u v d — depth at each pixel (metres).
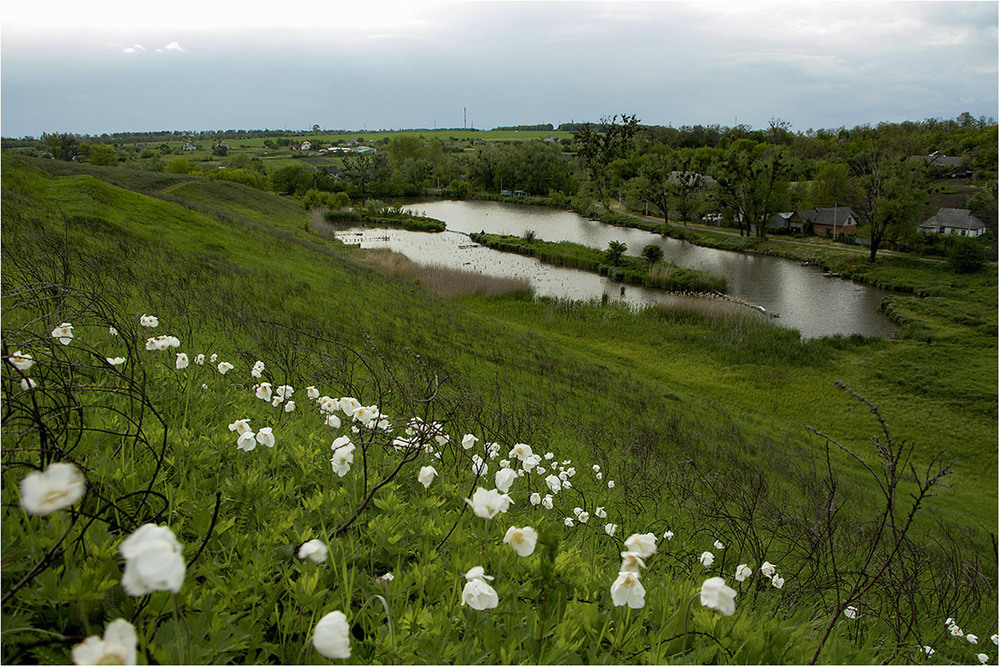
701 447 16.14
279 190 103.88
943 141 126.69
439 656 2.10
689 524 6.54
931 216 76.94
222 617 2.11
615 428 15.69
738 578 3.67
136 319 7.54
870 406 2.88
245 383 5.95
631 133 112.75
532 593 2.68
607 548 4.35
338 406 3.87
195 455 3.53
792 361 30.92
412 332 21.23
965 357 31.72
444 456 5.09
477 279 42.50
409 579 2.59
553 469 7.15
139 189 61.59
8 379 2.52
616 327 35.44
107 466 2.87
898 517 13.18
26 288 4.44
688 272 50.41
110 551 2.18
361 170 112.25
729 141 134.38
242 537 2.69
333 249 50.34
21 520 2.39
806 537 5.85
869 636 3.79
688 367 29.89
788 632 2.86
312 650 2.05
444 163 129.25
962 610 6.05
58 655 1.85
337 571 2.53
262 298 18.33
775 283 52.34
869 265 56.59
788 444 20.23
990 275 51.03
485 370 18.67
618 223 84.75
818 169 97.56
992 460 21.28
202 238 26.72
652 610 2.81
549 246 62.75
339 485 3.56
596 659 2.19
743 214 75.50
